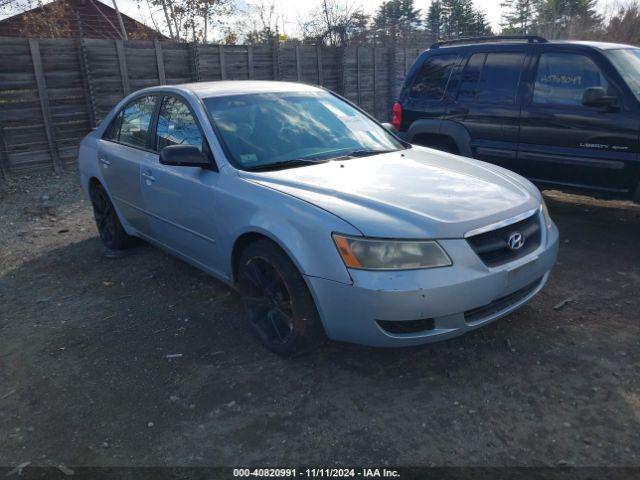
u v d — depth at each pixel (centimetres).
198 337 369
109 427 283
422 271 275
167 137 426
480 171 375
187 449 263
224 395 304
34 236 612
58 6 1474
